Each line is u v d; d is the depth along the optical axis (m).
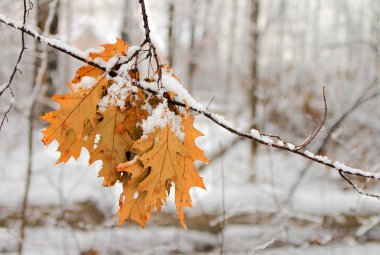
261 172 9.57
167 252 7.27
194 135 1.46
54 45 1.47
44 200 7.19
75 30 7.04
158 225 7.65
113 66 1.45
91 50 1.48
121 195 1.41
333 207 7.85
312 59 12.65
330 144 7.74
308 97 11.24
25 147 8.33
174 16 9.41
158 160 1.42
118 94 1.45
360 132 9.55
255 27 12.04
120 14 8.91
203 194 8.23
